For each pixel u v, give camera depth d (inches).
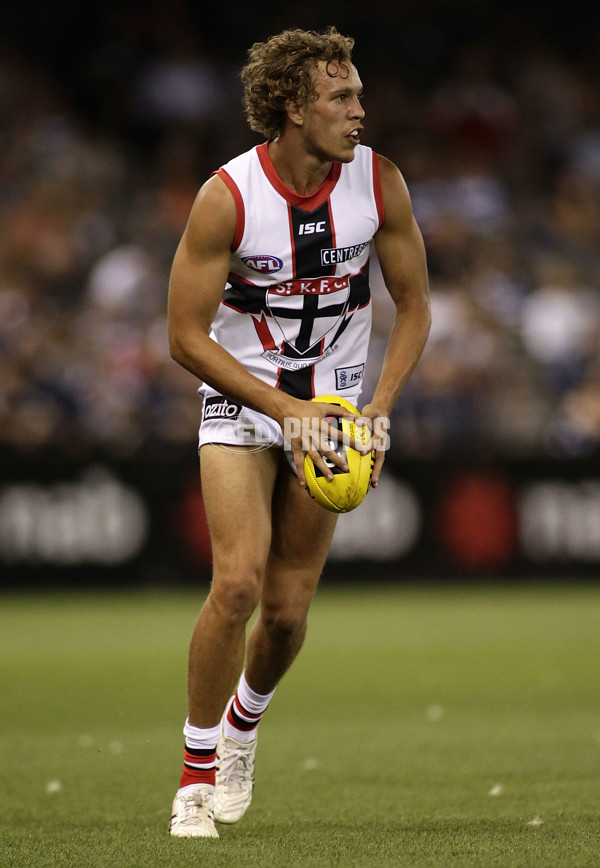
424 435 1913.1
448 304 2057.1
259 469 520.4
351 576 1780.3
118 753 738.2
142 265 2149.4
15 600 1695.4
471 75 2726.4
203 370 508.7
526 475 1796.3
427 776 647.8
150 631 1398.9
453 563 1787.6
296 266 523.2
